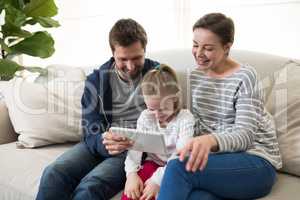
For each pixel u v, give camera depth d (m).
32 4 1.17
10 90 1.74
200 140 1.05
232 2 1.74
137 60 1.37
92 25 2.25
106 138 1.26
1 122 1.73
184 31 1.92
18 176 1.38
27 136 1.61
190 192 1.04
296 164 1.24
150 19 2.00
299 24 1.59
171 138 1.27
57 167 1.28
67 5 2.34
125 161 1.31
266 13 1.67
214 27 1.18
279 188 1.17
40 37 1.23
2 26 1.18
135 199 1.15
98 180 1.24
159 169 1.19
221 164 1.05
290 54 1.64
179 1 1.90
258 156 1.14
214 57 1.22
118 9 2.11
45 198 1.21
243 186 1.07
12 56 1.26
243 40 1.75
